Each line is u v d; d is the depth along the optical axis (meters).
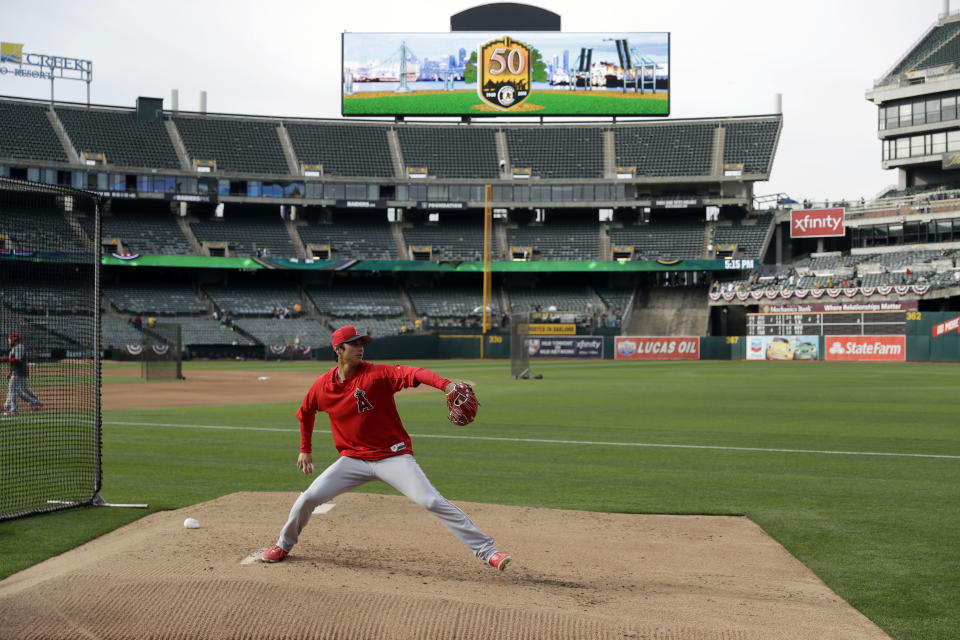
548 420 17.70
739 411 19.77
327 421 17.33
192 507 8.09
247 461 11.64
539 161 68.12
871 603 5.41
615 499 8.98
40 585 5.14
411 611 4.80
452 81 66.38
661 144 68.56
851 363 50.78
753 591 5.59
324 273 66.88
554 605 5.05
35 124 60.53
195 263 58.53
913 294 52.09
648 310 65.81
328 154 66.69
